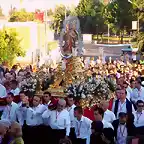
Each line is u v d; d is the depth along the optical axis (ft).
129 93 54.85
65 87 55.62
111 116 41.65
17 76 60.70
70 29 62.03
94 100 51.06
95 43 282.56
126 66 90.84
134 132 40.14
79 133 42.93
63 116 44.57
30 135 46.96
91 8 323.78
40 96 49.14
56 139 44.91
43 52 169.58
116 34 325.42
